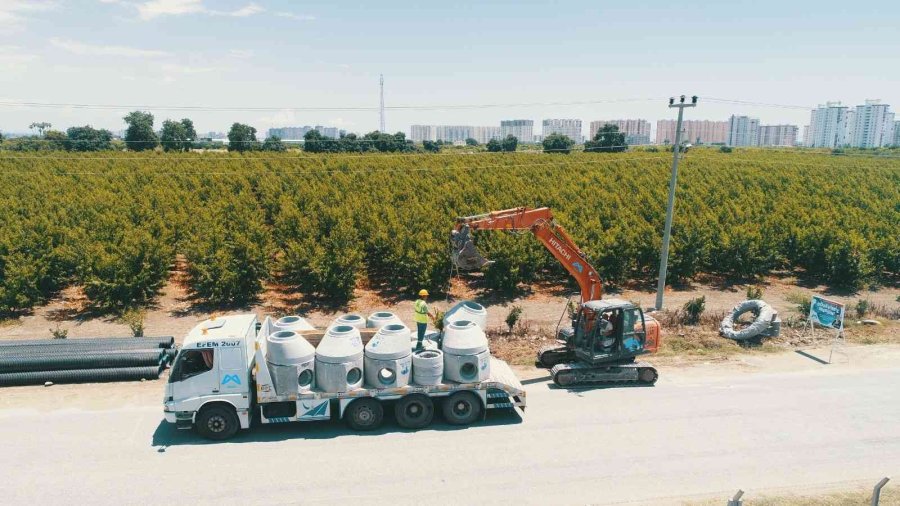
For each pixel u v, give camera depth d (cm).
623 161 5316
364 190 4075
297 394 1361
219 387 1343
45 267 2512
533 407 1567
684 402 1605
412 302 2652
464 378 1448
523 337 2166
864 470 1259
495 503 1120
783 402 1606
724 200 4041
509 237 2811
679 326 2294
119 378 1720
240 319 1453
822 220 3512
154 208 3447
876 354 2020
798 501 1129
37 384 1691
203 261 2586
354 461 1272
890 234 3394
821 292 2980
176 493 1144
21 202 3419
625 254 2881
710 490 1172
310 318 2427
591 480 1203
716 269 3192
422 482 1191
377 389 1401
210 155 5616
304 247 2725
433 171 4719
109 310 2434
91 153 5628
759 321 2141
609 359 1705
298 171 4594
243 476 1207
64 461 1260
